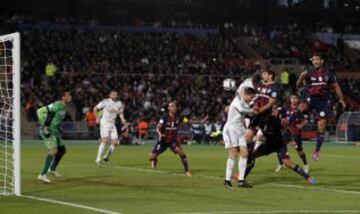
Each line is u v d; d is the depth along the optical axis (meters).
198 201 15.05
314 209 13.83
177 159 30.95
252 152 19.03
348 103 62.91
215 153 36.41
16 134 16.14
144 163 28.02
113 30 68.44
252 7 74.69
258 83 18.98
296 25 75.88
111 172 23.12
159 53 65.00
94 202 14.71
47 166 19.17
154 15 72.75
